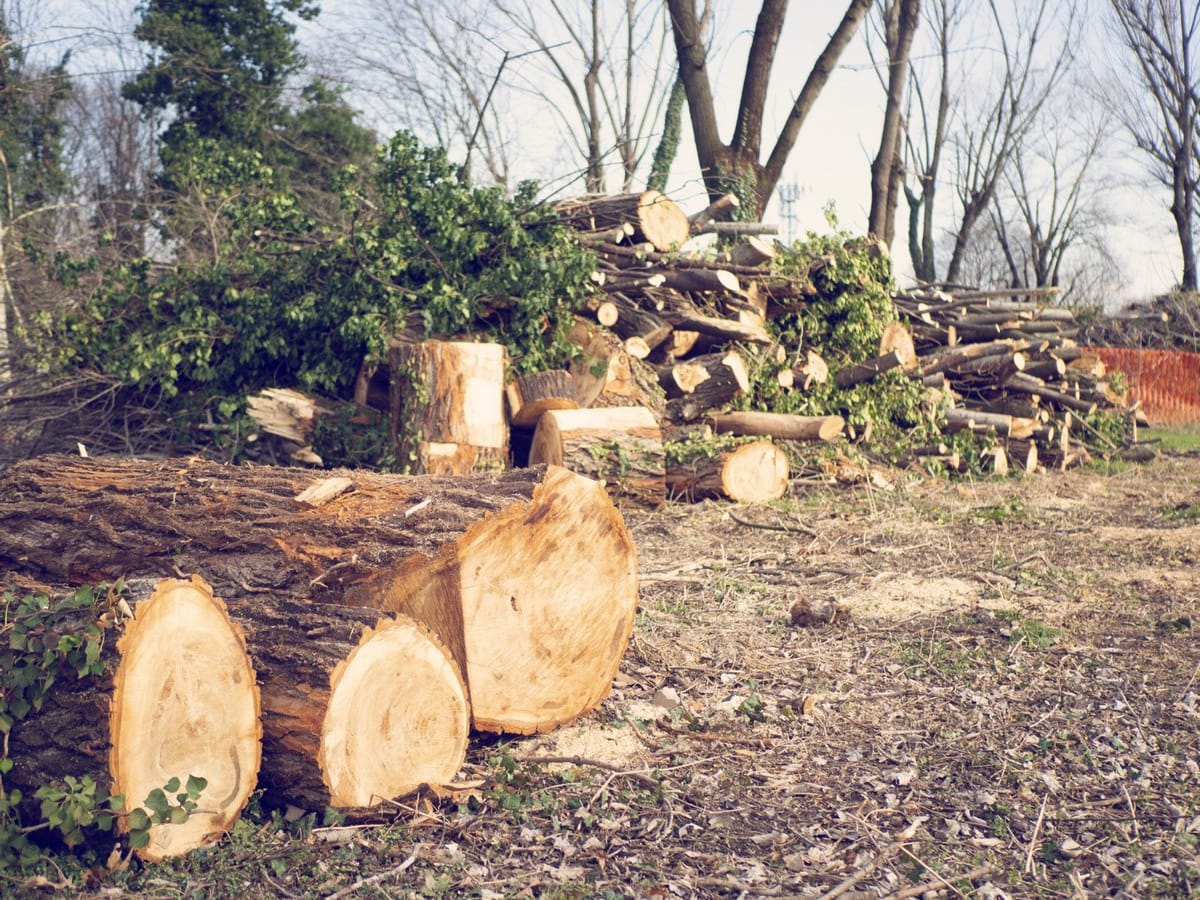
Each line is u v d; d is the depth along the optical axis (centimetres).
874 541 920
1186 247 3775
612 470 1032
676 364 1162
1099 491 1279
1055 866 354
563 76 2931
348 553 429
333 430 1099
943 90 3606
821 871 350
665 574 781
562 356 1144
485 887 337
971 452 1357
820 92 2048
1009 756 445
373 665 377
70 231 2023
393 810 379
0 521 502
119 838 334
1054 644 607
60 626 339
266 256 1195
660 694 517
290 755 367
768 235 1352
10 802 339
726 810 397
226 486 487
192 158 1375
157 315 1177
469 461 1022
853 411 1287
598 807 397
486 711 432
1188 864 349
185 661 346
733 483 1082
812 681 548
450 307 1098
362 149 2636
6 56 2102
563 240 1158
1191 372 2506
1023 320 1588
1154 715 492
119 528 473
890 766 439
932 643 606
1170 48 3634
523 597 442
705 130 2006
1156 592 736
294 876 341
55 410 1198
